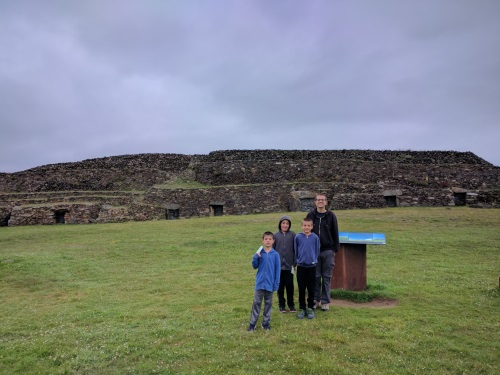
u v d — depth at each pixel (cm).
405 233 2139
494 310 991
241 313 1014
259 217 2967
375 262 1575
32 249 2084
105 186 4162
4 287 1382
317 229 1023
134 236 2369
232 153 4138
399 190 3347
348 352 774
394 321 912
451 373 695
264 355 768
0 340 894
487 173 3522
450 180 3534
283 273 1014
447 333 850
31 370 744
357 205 3338
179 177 4041
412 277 1322
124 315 1027
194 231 2464
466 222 2405
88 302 1176
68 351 812
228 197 3544
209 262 1680
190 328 912
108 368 743
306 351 779
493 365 718
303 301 975
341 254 1149
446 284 1225
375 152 4038
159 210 3416
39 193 3784
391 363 729
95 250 1980
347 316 954
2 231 2841
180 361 755
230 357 761
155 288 1297
